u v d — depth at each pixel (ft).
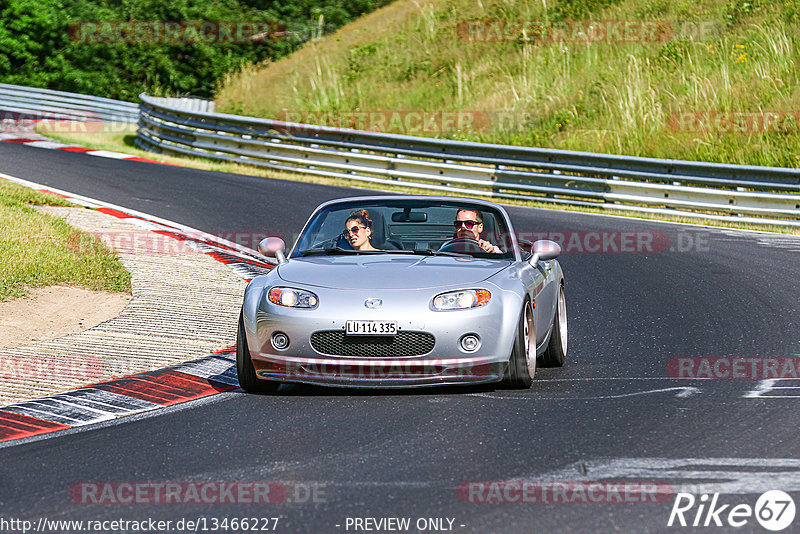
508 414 49.60
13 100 302.04
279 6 352.69
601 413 49.52
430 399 53.67
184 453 43.57
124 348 66.80
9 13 328.90
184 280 91.50
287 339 53.98
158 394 55.72
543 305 61.67
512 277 57.52
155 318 76.23
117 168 180.45
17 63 330.13
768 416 48.24
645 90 209.77
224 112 269.85
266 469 40.73
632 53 231.91
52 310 76.69
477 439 44.78
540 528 33.12
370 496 36.78
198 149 209.05
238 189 161.38
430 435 45.65
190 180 169.78
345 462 41.45
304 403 53.42
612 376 59.98
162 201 145.18
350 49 291.79
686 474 38.93
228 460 42.24
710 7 239.71
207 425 48.65
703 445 43.21
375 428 47.26
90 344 67.56
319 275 57.21
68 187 152.66
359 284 55.57
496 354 53.93
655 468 39.81
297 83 277.64
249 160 198.49
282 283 56.54
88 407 52.75
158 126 220.84
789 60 202.59
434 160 181.68
